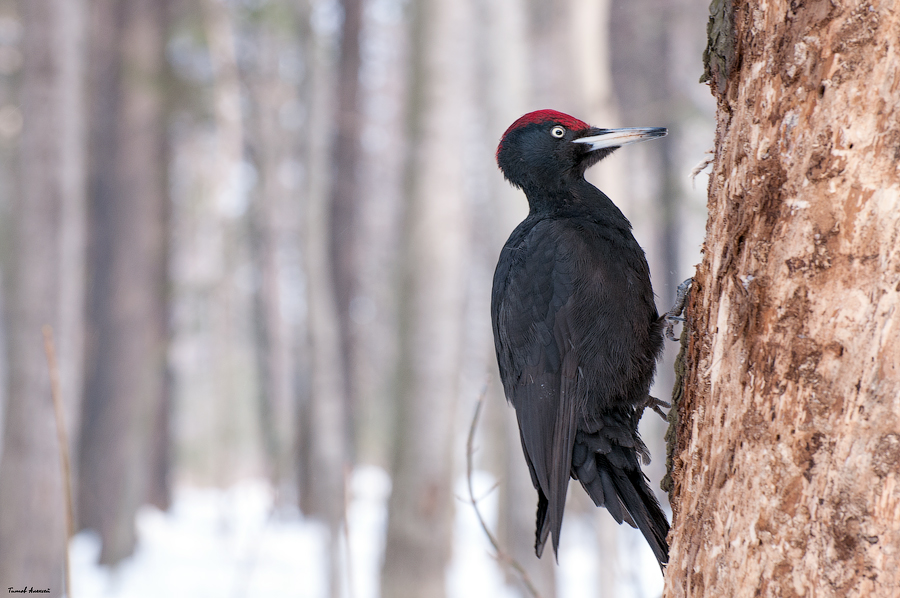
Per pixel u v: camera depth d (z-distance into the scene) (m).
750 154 3.26
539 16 13.57
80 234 15.48
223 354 34.44
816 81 3.03
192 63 28.78
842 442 2.85
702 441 3.39
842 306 2.89
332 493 18.48
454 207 13.78
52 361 4.46
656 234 30.75
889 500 2.75
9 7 22.20
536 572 13.08
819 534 2.87
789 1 3.16
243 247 36.09
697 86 27.77
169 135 30.12
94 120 26.78
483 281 30.78
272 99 27.03
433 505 13.34
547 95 13.47
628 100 27.39
